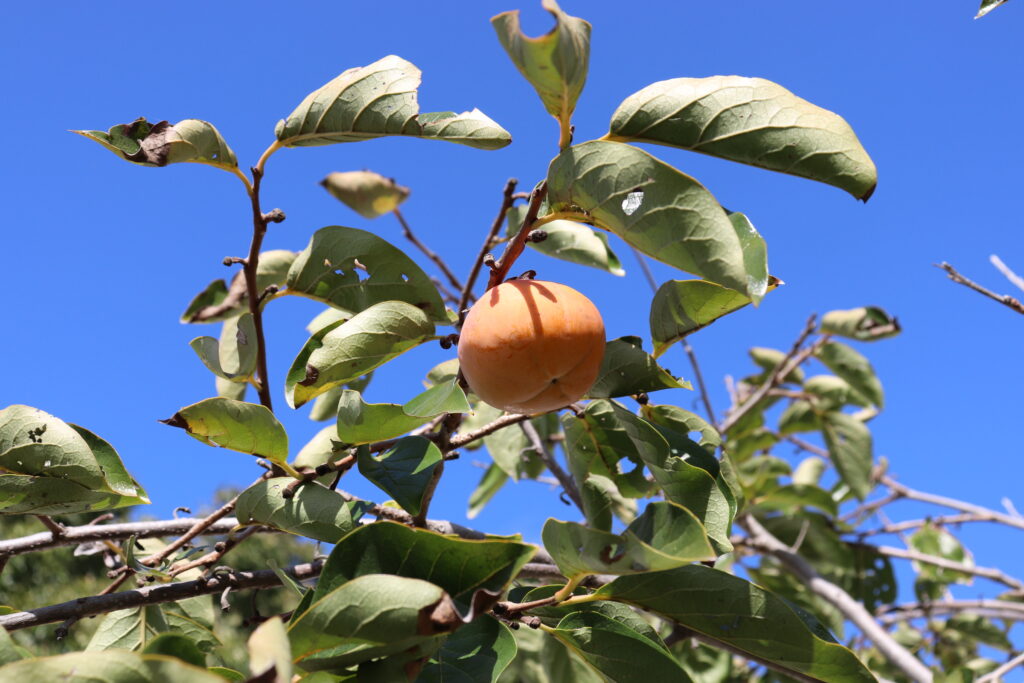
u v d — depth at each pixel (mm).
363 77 679
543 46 566
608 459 782
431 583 560
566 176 603
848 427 1469
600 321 643
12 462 690
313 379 722
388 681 561
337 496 691
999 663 1471
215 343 742
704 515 662
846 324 1401
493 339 621
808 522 1526
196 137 688
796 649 623
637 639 635
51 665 471
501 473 1332
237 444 688
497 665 597
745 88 600
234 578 751
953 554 1569
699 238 582
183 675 474
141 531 816
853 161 593
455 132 679
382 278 766
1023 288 886
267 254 927
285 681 472
